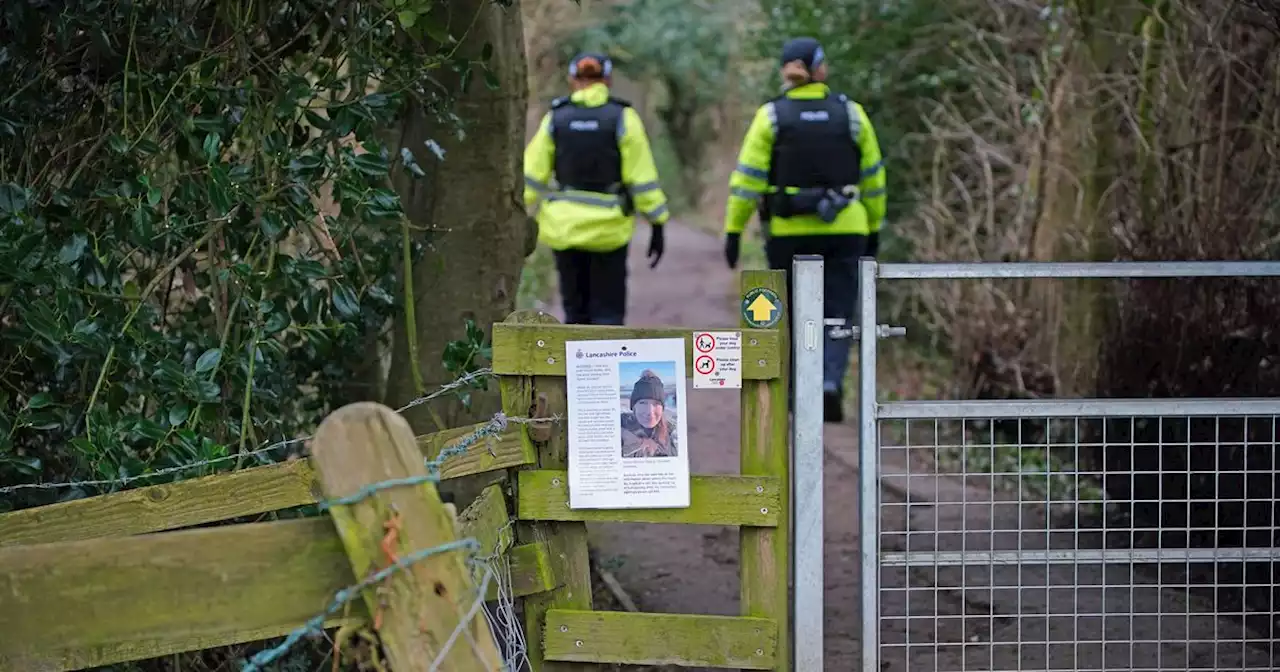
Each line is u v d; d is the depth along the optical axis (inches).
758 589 152.1
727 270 766.5
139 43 173.8
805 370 151.1
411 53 190.4
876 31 436.5
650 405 149.3
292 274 171.3
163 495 141.4
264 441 181.0
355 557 89.7
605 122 341.7
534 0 602.5
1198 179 252.5
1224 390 229.5
